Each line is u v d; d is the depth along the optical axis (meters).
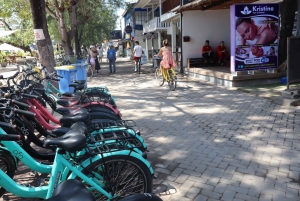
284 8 9.77
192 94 8.66
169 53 9.46
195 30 13.51
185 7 12.15
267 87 9.01
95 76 14.70
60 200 1.77
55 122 4.42
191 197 3.16
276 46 9.44
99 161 2.63
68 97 4.98
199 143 4.71
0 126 2.59
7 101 3.27
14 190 2.62
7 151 3.12
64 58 12.30
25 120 3.56
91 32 26.39
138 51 15.50
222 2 10.91
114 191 2.70
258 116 6.05
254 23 9.08
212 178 3.55
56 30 20.38
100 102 4.67
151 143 4.81
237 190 3.26
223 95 8.27
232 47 9.21
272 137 4.82
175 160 4.11
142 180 2.79
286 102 6.77
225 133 5.13
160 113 6.69
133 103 7.83
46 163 3.34
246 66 9.32
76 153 2.68
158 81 11.62
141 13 28.31
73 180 2.02
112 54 15.98
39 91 4.85
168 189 3.34
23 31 19.67
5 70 17.05
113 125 3.30
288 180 3.43
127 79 12.97
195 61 13.29
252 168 3.76
